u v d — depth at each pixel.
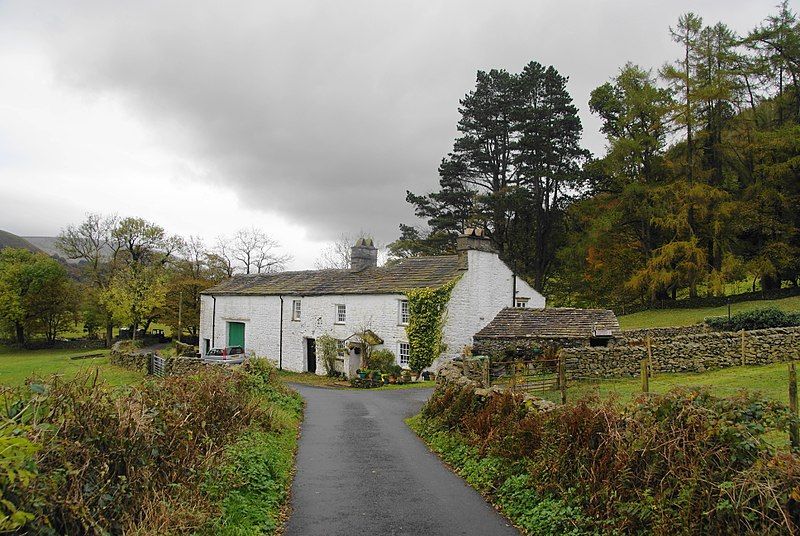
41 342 55.06
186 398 9.16
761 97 41.75
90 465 5.66
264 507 7.67
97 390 6.30
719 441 5.71
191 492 6.88
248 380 14.29
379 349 29.00
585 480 7.08
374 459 10.97
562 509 7.04
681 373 19.53
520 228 49.41
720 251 38.25
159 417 7.40
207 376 11.48
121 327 61.09
